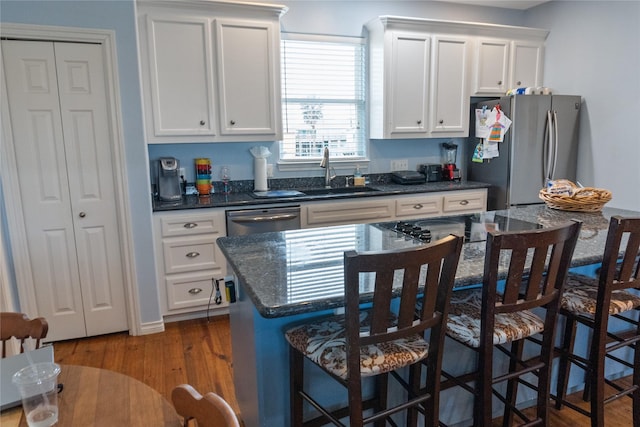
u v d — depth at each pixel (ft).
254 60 10.94
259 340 5.01
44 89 8.57
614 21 11.96
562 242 4.73
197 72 10.52
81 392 3.52
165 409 3.31
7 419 3.19
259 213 10.53
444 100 13.15
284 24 12.23
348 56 13.09
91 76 8.79
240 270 5.20
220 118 10.88
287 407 5.23
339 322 4.97
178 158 11.63
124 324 9.85
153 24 10.01
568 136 12.98
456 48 12.98
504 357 6.46
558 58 13.70
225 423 2.46
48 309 9.24
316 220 11.14
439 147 14.56
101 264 9.48
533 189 12.93
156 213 9.73
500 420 6.67
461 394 6.23
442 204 12.63
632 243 5.35
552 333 5.10
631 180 11.87
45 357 3.91
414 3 13.42
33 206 8.83
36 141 8.68
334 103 13.17
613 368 7.64
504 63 13.66
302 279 4.88
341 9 12.70
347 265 3.65
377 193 11.68
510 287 4.62
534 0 13.64
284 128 12.75
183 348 9.13
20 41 8.30
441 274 4.26
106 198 9.29
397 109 12.70
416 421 5.13
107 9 8.61
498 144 13.09
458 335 4.91
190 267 10.21
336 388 5.36
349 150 13.57
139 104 9.10
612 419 6.70
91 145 9.02
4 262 8.41
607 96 12.31
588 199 8.29
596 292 6.02
